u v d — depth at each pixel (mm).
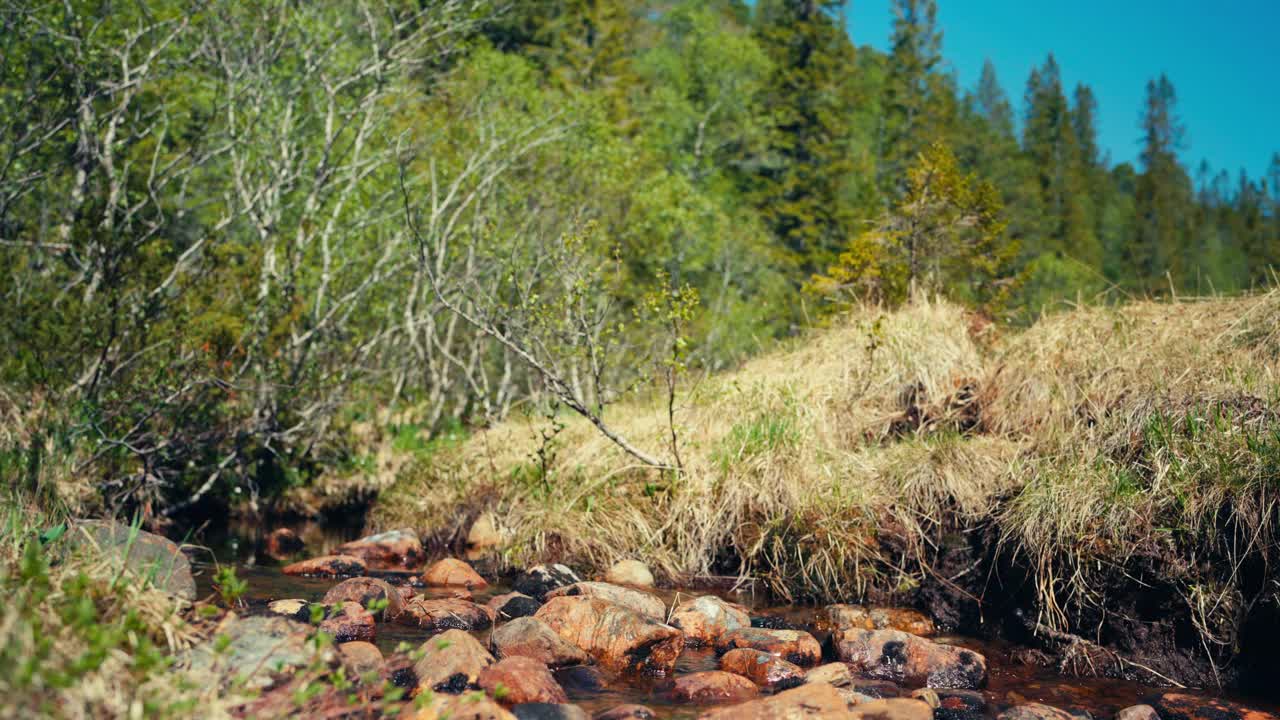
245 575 6648
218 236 10133
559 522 7281
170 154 11023
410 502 8953
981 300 12148
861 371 7996
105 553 3785
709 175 37312
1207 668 4504
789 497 6707
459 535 8094
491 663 4176
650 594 5707
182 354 8398
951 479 6152
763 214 38031
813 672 4359
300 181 12000
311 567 6797
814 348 9000
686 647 5035
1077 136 104625
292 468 10141
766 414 7641
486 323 7602
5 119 8875
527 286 9086
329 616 4891
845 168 39938
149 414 8031
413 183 12188
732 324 20766
